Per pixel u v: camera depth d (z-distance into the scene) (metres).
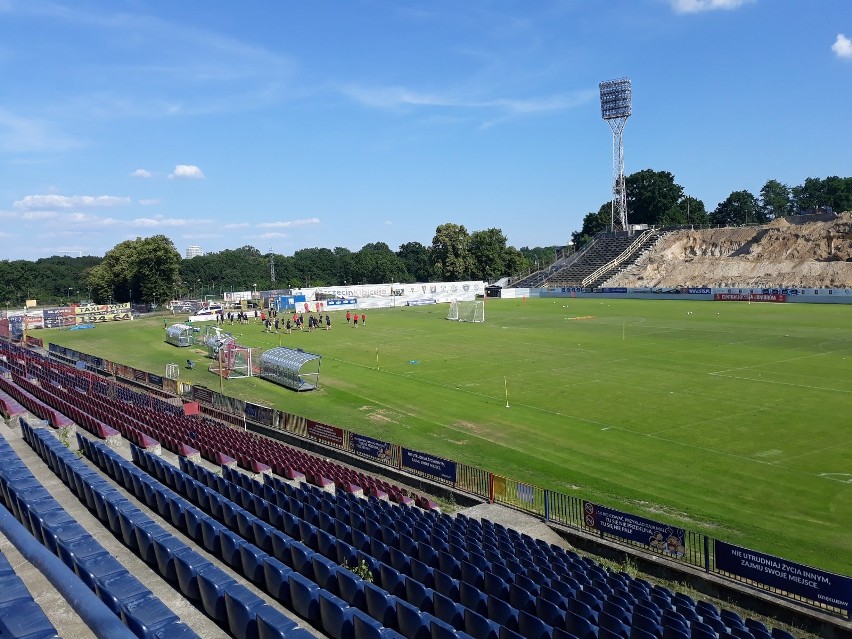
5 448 24.12
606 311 96.56
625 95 149.00
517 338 69.69
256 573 15.55
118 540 17.55
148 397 42.59
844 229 117.69
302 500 21.81
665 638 12.85
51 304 159.50
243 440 31.11
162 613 11.46
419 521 20.44
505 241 171.62
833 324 71.62
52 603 12.37
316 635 13.37
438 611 13.74
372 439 30.17
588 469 28.28
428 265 174.75
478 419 37.22
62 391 40.91
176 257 128.00
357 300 116.00
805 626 16.16
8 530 13.72
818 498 24.44
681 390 42.19
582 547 21.22
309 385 47.34
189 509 18.33
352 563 16.44
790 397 39.31
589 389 43.53
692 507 23.88
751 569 17.59
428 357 59.41
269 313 94.38
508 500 24.50
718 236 139.88
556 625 13.73
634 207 192.38
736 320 78.38
